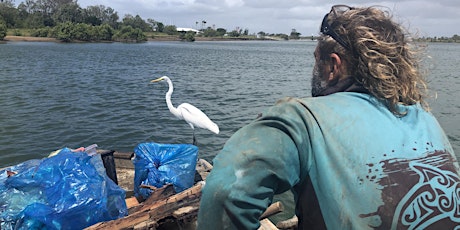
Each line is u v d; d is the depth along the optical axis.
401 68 1.27
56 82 18.67
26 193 3.52
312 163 1.16
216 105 14.23
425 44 1.38
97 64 29.92
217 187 1.07
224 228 1.06
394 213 1.08
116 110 12.64
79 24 87.38
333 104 1.24
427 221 1.09
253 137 1.15
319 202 1.15
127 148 8.98
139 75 23.14
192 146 4.83
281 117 1.18
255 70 29.42
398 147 1.17
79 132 9.97
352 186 1.12
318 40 1.40
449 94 17.11
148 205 3.98
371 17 1.30
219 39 170.38
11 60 30.20
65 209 3.40
